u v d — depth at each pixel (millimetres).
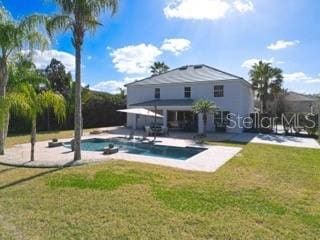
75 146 13203
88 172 10695
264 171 11562
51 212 6695
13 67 15414
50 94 13156
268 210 6992
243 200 7723
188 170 11562
